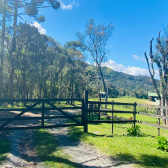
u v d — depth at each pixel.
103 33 26.08
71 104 43.16
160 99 18.62
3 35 18.92
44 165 4.70
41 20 24.70
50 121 13.06
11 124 10.98
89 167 4.66
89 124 12.39
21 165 4.68
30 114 16.72
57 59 36.41
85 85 53.25
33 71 25.70
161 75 18.61
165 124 16.33
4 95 25.34
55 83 39.78
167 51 17.81
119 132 9.60
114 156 5.45
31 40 25.17
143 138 7.64
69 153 5.75
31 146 6.41
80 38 26.94
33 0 22.42
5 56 23.11
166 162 4.94
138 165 4.75
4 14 18.72
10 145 6.33
